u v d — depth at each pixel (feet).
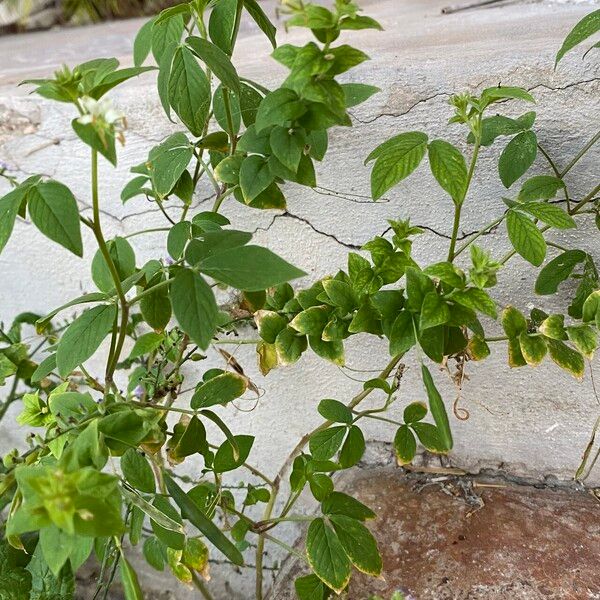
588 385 1.41
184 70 1.12
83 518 0.85
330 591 1.24
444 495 1.51
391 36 1.65
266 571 1.69
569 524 1.40
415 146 1.10
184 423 1.29
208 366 1.62
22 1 3.04
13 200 0.96
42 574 1.37
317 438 1.28
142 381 1.46
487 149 1.30
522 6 1.80
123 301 1.06
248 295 1.24
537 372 1.43
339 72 1.01
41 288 1.70
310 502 1.66
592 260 1.28
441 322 1.07
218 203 1.29
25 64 2.12
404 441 1.29
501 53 1.28
